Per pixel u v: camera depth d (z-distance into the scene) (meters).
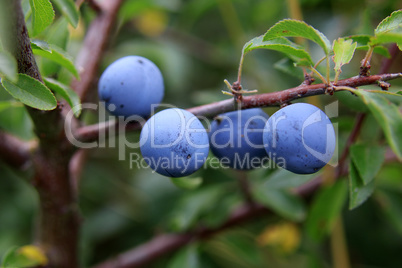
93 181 0.32
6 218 0.31
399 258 0.30
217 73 0.34
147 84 0.21
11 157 0.23
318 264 0.27
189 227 0.26
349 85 0.20
